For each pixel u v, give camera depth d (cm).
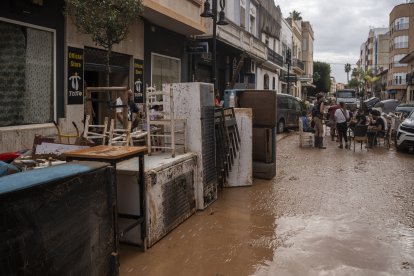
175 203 541
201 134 614
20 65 834
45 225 260
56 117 918
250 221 582
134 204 470
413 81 4734
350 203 687
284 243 500
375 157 1245
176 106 622
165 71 1446
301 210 641
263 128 870
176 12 1269
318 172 968
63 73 934
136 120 798
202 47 1591
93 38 842
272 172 873
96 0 787
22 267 244
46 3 871
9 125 818
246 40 2175
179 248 479
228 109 762
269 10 3019
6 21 782
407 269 431
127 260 444
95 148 442
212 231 537
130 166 488
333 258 456
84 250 302
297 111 2058
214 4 1191
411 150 1434
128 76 1220
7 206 234
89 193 307
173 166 533
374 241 511
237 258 454
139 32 1241
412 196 742
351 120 1608
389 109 2681
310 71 6600
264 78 3152
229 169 775
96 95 1134
